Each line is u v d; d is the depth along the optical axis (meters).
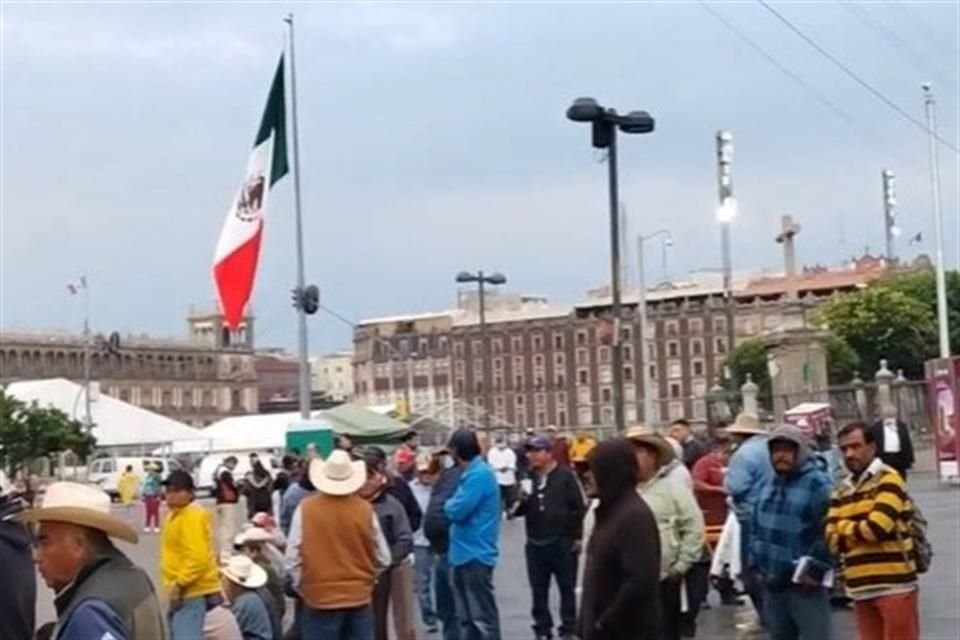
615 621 8.08
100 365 169.12
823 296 139.50
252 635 12.02
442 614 15.41
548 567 15.71
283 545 14.95
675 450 12.84
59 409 71.88
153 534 43.88
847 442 9.91
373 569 12.02
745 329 140.88
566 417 151.75
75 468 81.88
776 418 45.66
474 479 13.82
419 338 163.75
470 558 13.77
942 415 36.50
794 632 10.54
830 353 83.69
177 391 176.50
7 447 69.62
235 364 182.75
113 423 69.06
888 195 116.50
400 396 149.12
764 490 10.55
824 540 10.26
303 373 36.84
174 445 67.81
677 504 11.57
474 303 166.62
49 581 5.62
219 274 29.83
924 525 10.31
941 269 57.03
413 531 17.17
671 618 11.81
